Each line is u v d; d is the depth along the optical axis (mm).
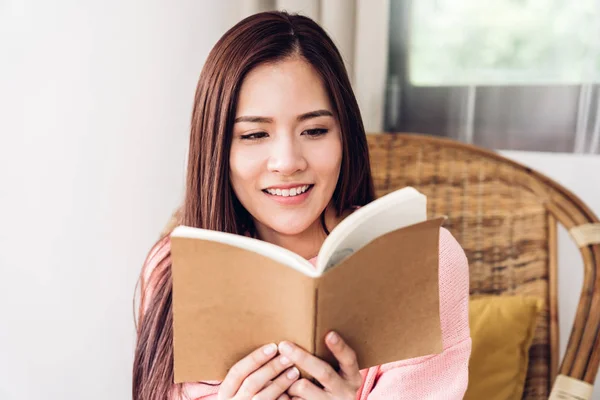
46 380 1477
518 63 1385
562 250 1387
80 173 1374
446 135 1475
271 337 596
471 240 1290
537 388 1200
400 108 1487
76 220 1395
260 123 727
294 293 543
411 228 559
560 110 1374
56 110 1343
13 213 1396
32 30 1307
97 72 1325
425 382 784
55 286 1429
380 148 1338
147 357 861
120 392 1465
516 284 1264
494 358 1104
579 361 970
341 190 858
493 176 1284
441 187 1312
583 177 1361
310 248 891
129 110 1353
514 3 1359
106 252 1411
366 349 606
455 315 810
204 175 795
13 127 1354
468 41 1407
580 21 1321
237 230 842
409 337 625
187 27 1359
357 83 1368
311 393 609
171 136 1399
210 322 598
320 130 757
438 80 1449
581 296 1040
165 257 922
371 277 559
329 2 1316
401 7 1426
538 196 1253
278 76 715
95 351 1456
